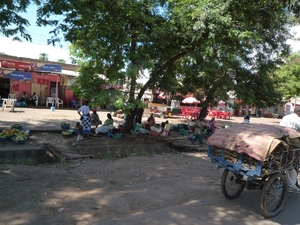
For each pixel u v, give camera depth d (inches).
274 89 589.6
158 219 164.4
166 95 493.7
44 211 164.2
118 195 201.5
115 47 350.9
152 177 255.3
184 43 413.1
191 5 365.4
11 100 644.1
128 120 445.1
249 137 176.4
